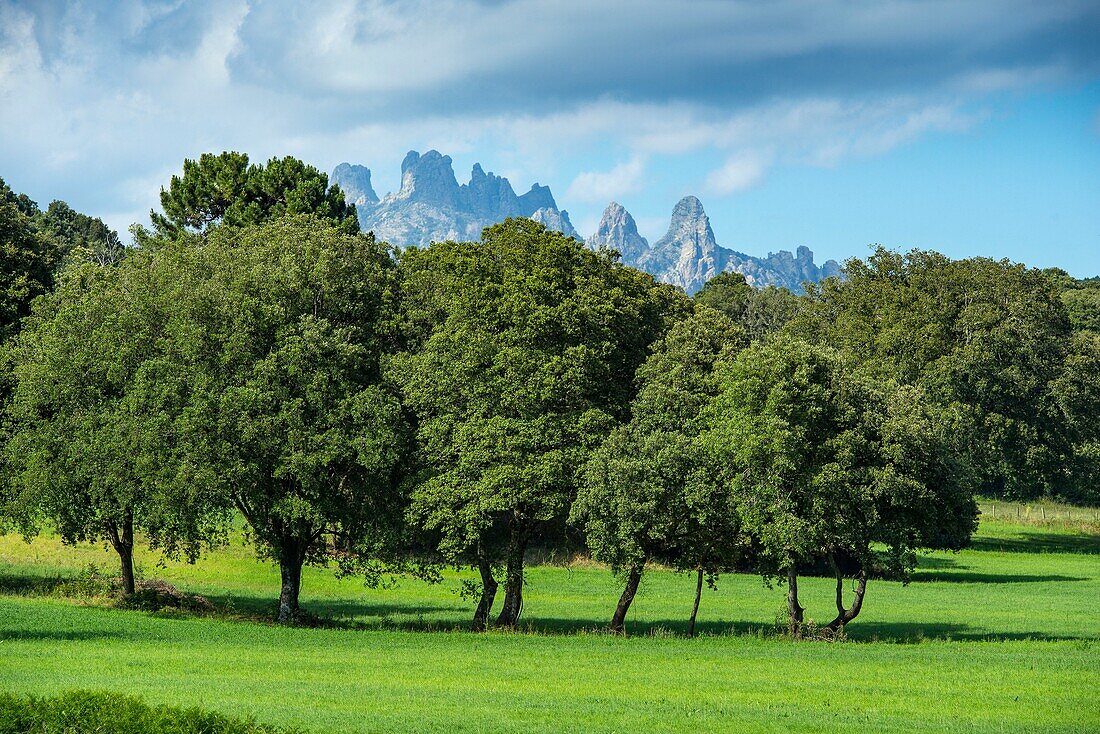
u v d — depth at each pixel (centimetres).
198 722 4206
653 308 10650
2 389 11131
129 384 9069
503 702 5278
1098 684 5934
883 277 18962
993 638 9062
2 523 10275
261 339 8875
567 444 8675
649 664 6681
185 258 9538
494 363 8662
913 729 4719
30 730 4144
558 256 10350
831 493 7781
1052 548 18725
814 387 7831
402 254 12575
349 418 8538
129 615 9119
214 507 9025
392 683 5866
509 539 9669
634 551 8162
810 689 5738
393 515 9031
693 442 8175
